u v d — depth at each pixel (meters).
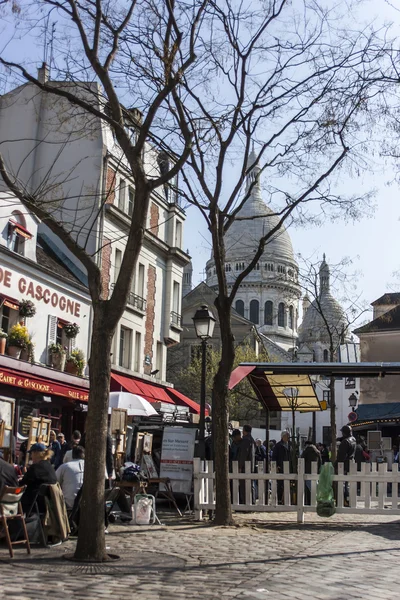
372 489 14.40
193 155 13.98
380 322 43.94
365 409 41.78
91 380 9.46
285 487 14.72
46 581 7.31
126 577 7.74
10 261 22.00
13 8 10.73
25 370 18.86
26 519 10.12
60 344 25.25
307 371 16.56
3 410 19.30
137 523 13.26
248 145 14.27
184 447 16.73
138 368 32.66
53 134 29.25
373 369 16.23
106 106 12.81
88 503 9.08
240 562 8.87
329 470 14.12
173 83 10.36
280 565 8.63
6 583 7.05
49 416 22.47
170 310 36.03
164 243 35.38
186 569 8.30
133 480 13.65
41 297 23.84
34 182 29.27
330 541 11.24
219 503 13.60
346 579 7.70
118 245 30.95
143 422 20.48
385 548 10.41
